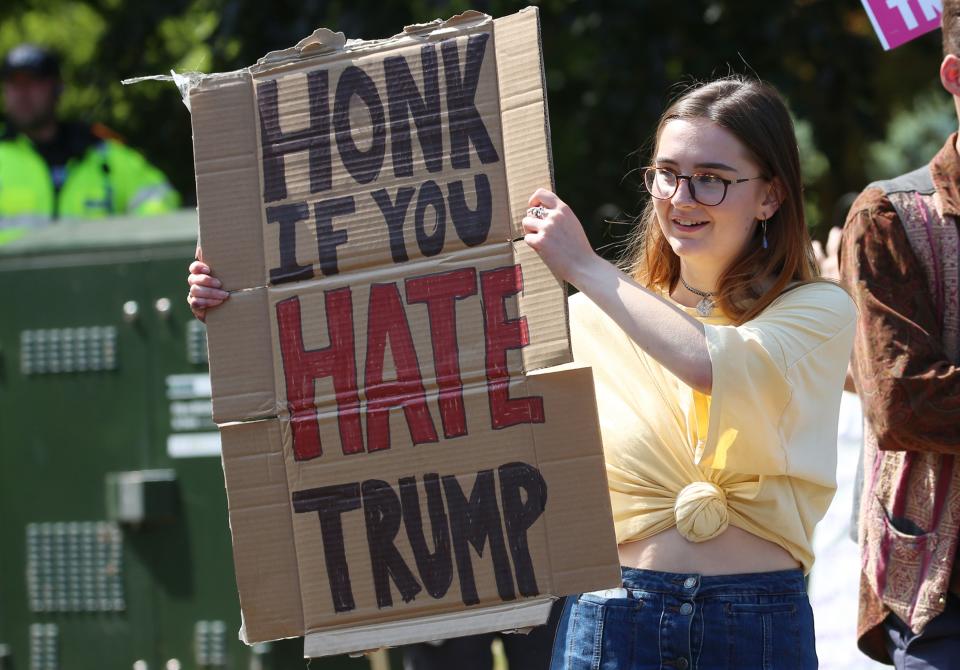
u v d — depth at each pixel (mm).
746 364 6246
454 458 6523
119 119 24156
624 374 6879
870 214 7484
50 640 12156
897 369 7199
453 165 6609
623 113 20047
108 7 25734
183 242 12031
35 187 15555
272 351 6707
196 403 11961
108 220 12797
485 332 6523
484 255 6551
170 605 11930
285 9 20844
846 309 6660
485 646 10586
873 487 7688
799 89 20344
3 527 12258
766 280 6855
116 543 12031
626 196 20656
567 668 6879
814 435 6539
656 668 6586
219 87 6836
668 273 7230
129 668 11969
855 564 10375
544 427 6457
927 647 7371
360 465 6605
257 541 6664
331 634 6594
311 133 6754
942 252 7367
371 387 6609
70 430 12172
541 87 6496
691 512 6535
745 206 6676
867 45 21203
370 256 6652
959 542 7312
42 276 12258
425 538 6539
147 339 12062
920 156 21703
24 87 15453
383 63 6727
